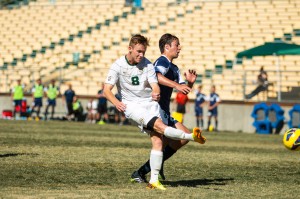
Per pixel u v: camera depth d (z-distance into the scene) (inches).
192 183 1211.9
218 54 5231.3
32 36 6328.7
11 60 6122.1
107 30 6023.6
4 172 1283.2
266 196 1032.2
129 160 1654.8
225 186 1171.9
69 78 5506.9
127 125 4443.9
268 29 5339.6
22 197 936.3
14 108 4933.6
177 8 5984.3
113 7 6343.5
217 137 3334.2
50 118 5027.1
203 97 4372.5
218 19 5654.5
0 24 6624.0
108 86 1122.7
